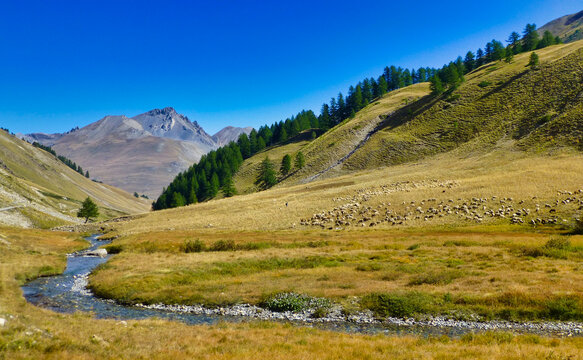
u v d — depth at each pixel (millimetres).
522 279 25297
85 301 27062
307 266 35562
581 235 42281
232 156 182875
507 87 131375
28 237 59406
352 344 15305
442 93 157000
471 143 109500
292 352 13914
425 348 14523
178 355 13406
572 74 113188
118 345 14680
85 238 73938
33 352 12688
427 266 32062
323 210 73062
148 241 56156
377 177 102750
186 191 167375
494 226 51812
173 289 28547
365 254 39594
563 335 17656
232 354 13516
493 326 19438
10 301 22656
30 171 193000
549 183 63094
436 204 64750
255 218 75062
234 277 32281
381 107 181875
